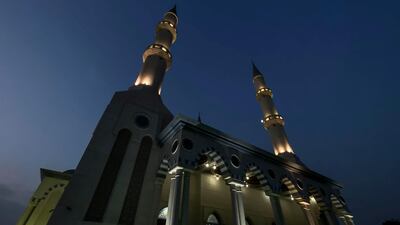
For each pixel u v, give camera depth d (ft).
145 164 65.36
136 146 66.59
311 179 88.02
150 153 67.46
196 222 65.82
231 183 59.21
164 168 64.64
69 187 51.08
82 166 55.11
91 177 54.90
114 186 57.21
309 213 72.95
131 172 61.52
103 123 64.85
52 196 73.10
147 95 83.41
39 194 71.92
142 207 57.93
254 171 70.28
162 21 122.93
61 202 48.44
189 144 57.06
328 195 87.56
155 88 90.48
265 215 83.82
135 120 71.82
